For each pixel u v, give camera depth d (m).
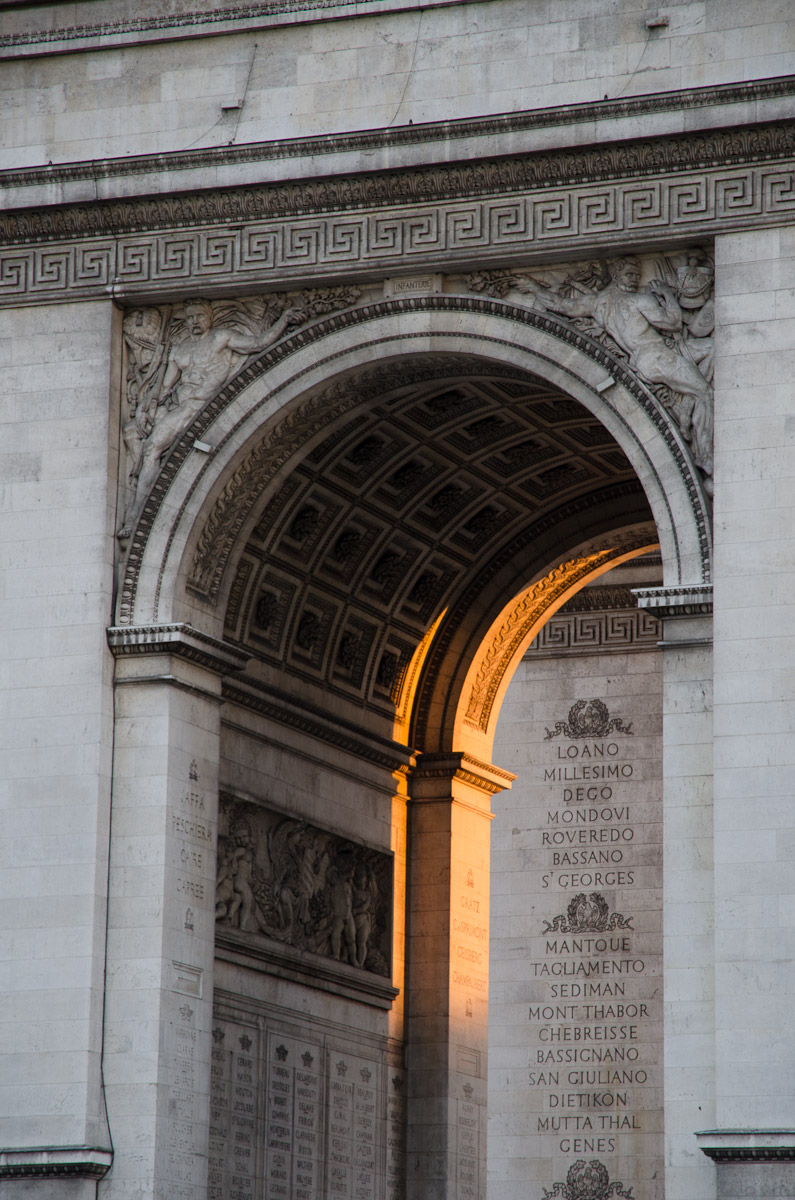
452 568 143.38
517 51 116.00
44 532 118.69
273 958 128.38
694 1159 104.50
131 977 114.06
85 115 122.50
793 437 107.94
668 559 110.75
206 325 120.12
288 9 119.88
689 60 113.06
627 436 112.50
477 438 131.50
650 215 112.56
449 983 142.25
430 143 115.56
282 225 118.44
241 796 126.62
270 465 121.75
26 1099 112.38
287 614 131.75
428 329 116.44
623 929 168.75
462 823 146.00
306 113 118.94
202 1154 115.75
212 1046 122.12
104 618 117.19
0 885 115.25
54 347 120.62
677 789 108.38
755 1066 102.56
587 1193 164.62
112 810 116.19
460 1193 141.12
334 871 136.50
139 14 122.44
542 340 114.50
